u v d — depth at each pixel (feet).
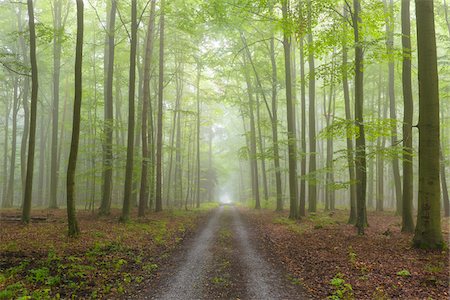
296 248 38.68
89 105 87.45
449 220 62.64
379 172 92.43
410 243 35.83
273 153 75.72
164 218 68.44
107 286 24.25
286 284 25.76
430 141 32.71
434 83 32.71
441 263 27.73
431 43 32.83
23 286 22.99
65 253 32.04
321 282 25.62
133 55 56.80
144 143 66.28
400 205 74.28
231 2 58.95
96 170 64.39
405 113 45.01
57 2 90.07
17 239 37.86
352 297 22.00
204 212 99.81
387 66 84.58
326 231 49.44
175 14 60.39
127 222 54.90
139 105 88.28
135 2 56.85
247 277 27.73
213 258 34.63
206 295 23.50
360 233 42.65
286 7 54.44
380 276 25.73
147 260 32.94
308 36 68.69
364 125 37.99
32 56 48.11
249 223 68.03
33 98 49.03
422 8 33.24
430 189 32.73
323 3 39.27
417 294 21.83
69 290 23.17
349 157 41.96
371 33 40.83
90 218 60.23
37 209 81.92
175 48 86.53
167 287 25.12
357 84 40.50
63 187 128.57
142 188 65.72
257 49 85.40
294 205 68.28
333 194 92.84
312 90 77.15
